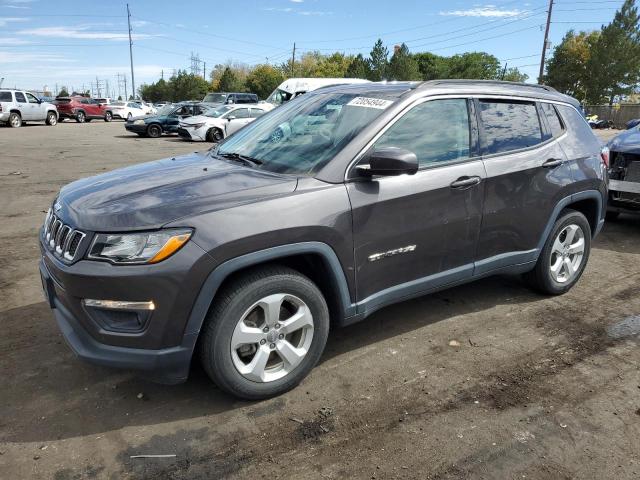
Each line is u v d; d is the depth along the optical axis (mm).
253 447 2660
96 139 21375
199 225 2650
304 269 3256
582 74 65375
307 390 3150
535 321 4098
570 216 4387
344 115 3520
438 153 3537
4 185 9812
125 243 2596
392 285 3422
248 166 3418
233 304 2775
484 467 2535
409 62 73625
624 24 61406
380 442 2705
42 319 4059
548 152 4137
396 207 3268
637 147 6316
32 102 29219
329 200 3010
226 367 2832
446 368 3414
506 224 3898
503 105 3980
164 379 2773
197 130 20656
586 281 4984
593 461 2580
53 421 2836
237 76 97688
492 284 4855
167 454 2602
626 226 7164
